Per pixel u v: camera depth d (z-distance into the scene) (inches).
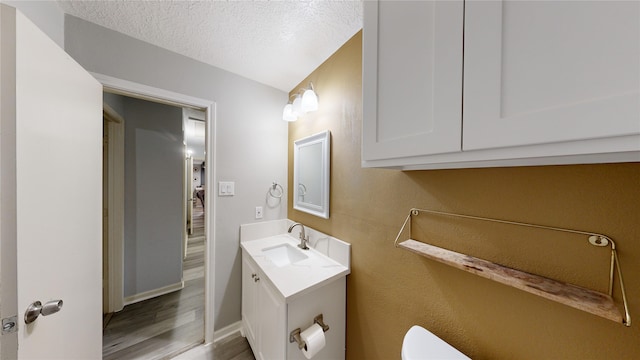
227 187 63.0
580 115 13.5
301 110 61.0
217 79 60.2
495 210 27.2
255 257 54.4
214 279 61.2
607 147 13.0
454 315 31.2
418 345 30.3
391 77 25.3
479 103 17.7
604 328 20.6
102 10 40.6
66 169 32.4
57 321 30.2
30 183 25.6
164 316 72.6
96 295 41.4
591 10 13.1
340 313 47.1
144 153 82.7
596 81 13.0
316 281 41.9
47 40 28.3
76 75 34.9
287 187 75.5
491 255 27.5
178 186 91.4
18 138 23.9
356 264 46.6
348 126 48.3
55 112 30.0
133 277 80.8
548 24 14.5
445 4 19.8
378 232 41.9
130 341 61.1
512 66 16.1
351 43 47.3
